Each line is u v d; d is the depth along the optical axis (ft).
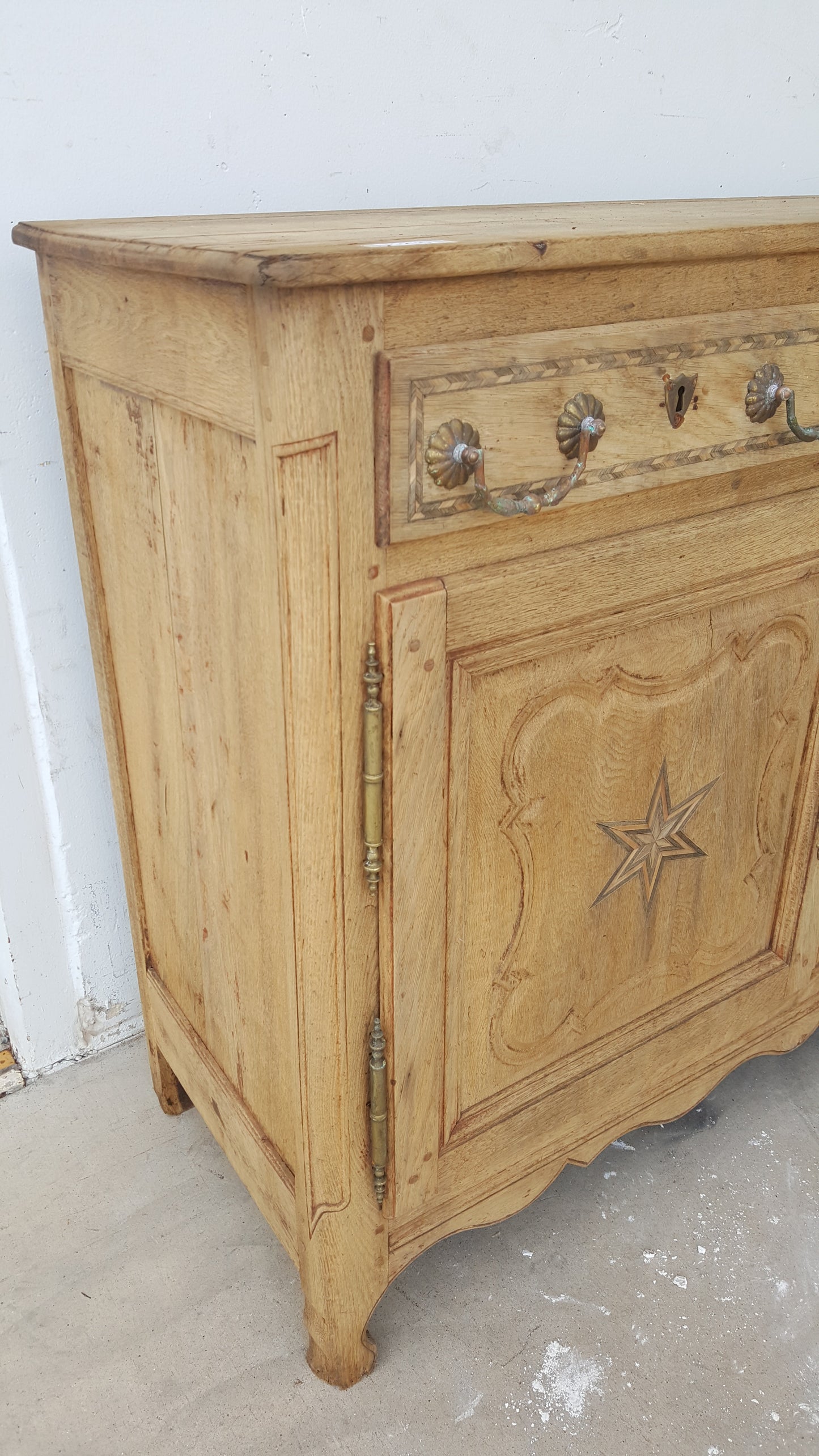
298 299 1.99
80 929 4.50
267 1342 3.57
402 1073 2.97
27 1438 3.26
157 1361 3.50
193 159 3.60
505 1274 3.80
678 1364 3.48
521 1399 3.37
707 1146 4.33
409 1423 3.30
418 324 2.17
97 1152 4.30
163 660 3.16
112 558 3.34
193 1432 3.28
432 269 2.09
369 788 2.54
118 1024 4.84
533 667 2.81
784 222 2.73
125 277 2.58
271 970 3.01
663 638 3.08
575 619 2.80
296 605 2.26
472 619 2.57
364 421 2.17
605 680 3.00
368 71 3.80
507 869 3.02
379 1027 2.90
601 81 4.36
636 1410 3.34
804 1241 3.91
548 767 2.98
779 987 4.17
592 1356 3.51
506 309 2.29
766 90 4.84
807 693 3.63
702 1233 3.95
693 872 3.62
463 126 4.10
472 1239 3.93
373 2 3.70
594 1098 3.67
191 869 3.44
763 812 3.75
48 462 3.72
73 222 3.14
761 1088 4.64
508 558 2.59
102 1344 3.56
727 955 3.96
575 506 2.65
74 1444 3.24
